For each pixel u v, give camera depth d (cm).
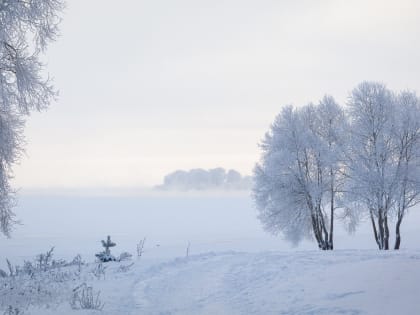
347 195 3331
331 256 1778
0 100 1386
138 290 1227
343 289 973
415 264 1145
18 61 1359
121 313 935
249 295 1090
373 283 974
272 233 3612
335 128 3628
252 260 1798
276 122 3644
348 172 3434
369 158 3253
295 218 3525
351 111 3362
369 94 3309
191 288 1257
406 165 3170
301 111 3703
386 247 3147
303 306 891
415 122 3183
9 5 1276
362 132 3288
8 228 1577
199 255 2178
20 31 1358
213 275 1486
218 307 980
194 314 922
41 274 1622
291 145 3544
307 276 1244
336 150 3409
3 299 1109
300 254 1945
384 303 800
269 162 3481
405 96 3309
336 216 3616
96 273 1570
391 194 3106
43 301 1070
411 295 820
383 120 3275
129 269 1684
